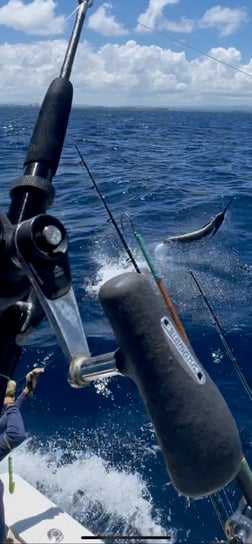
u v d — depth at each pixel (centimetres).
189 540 498
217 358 834
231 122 10531
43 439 642
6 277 148
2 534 331
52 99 192
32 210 175
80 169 2647
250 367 810
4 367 172
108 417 680
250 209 1848
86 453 616
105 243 1427
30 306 173
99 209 1830
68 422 672
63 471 586
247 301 1061
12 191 181
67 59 200
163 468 589
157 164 3028
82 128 5878
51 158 188
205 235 1327
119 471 587
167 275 1195
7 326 171
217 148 4169
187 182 2406
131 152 3591
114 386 736
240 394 737
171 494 551
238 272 1216
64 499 548
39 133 190
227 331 920
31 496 378
